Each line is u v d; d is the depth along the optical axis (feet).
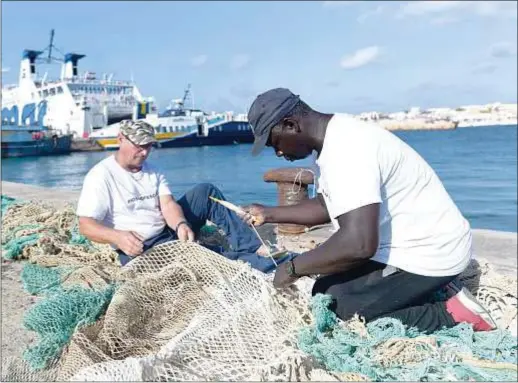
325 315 9.18
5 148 117.70
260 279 10.27
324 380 7.76
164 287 10.88
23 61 156.15
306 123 8.79
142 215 13.80
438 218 9.14
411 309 9.56
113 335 9.05
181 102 161.99
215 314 9.53
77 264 13.98
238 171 58.18
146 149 13.55
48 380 8.36
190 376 7.62
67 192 31.96
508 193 69.46
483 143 203.62
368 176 8.36
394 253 9.27
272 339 8.70
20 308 11.57
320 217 11.39
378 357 8.58
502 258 18.01
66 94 146.82
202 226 15.42
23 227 17.99
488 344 9.16
